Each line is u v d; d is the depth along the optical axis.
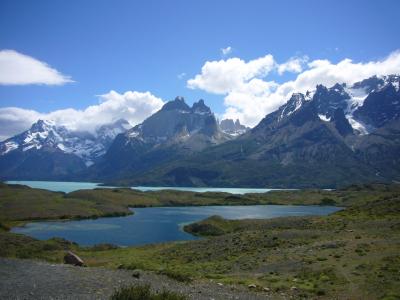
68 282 34.59
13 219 181.62
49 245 87.06
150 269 46.44
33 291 30.81
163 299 27.05
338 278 40.44
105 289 32.34
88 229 154.00
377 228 72.38
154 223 175.25
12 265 42.50
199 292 33.94
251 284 39.38
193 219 192.62
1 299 28.06
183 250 77.38
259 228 108.25
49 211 197.50
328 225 87.88
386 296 33.34
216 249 72.38
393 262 43.97
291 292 36.56
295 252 57.44
